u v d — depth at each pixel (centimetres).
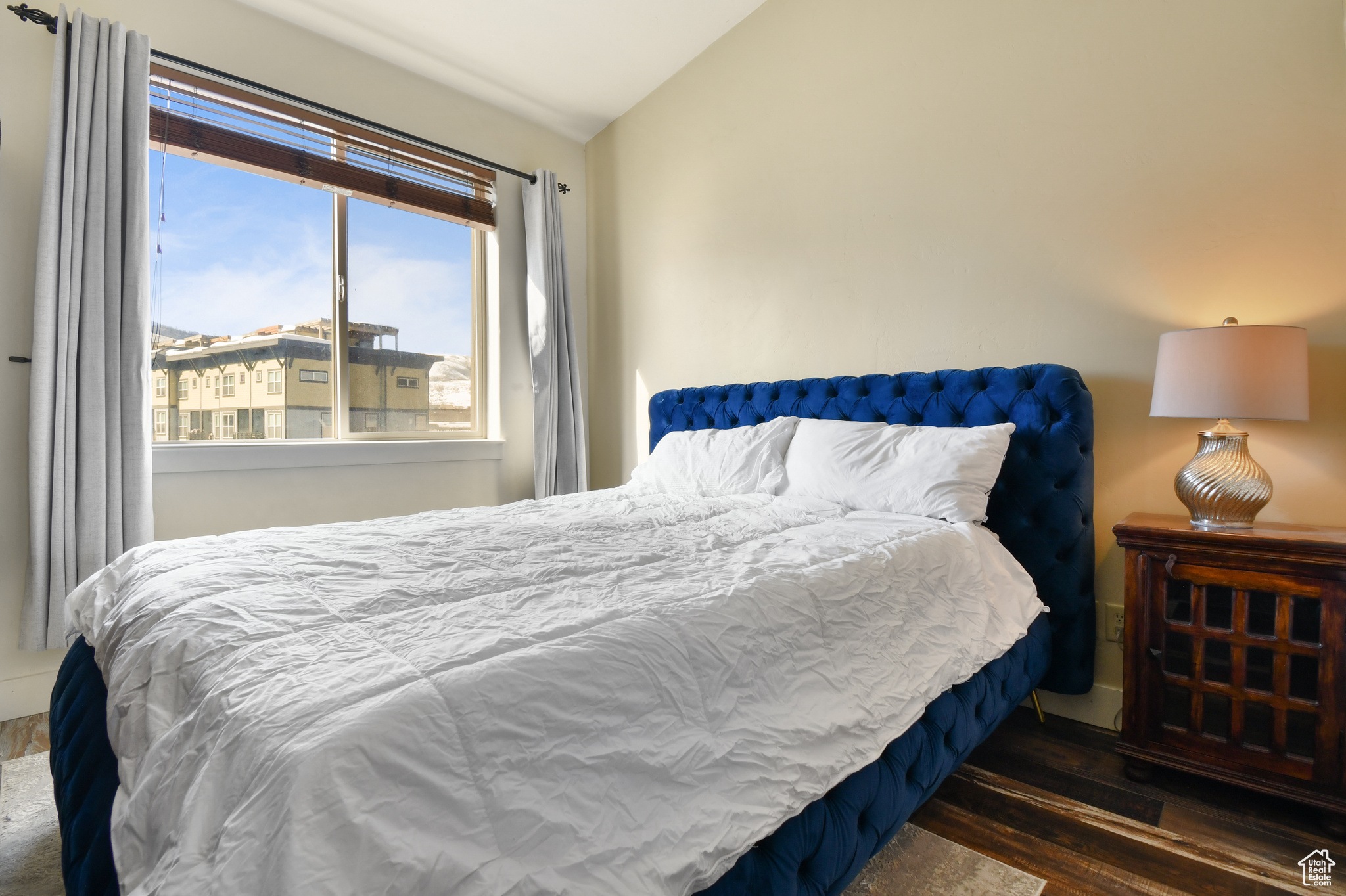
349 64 280
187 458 234
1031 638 177
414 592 108
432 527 170
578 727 75
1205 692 152
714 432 271
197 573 117
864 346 254
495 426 332
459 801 63
